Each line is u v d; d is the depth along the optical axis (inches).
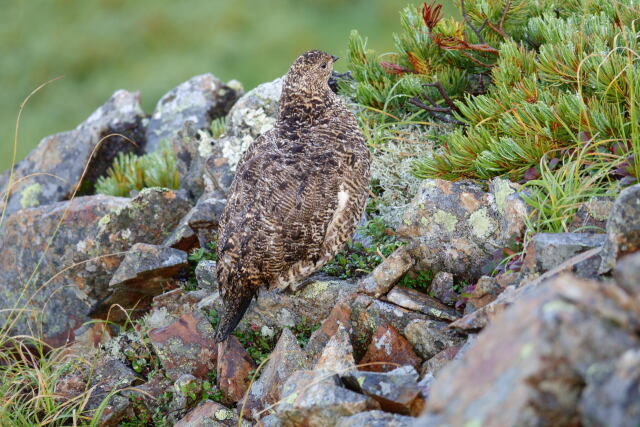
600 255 296.0
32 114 1259.2
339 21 1284.4
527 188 380.5
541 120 402.3
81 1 1401.3
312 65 417.4
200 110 668.1
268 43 1272.1
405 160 472.4
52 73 1311.5
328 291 403.5
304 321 408.5
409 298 370.0
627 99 384.2
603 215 342.0
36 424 392.2
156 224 505.0
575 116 386.9
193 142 589.3
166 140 643.5
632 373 193.2
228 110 682.8
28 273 522.0
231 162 539.2
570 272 297.9
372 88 514.9
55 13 1390.3
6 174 664.4
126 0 1391.5
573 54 412.5
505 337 219.8
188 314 414.3
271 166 397.4
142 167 605.6
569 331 204.2
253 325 415.8
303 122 418.0
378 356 358.3
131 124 669.3
